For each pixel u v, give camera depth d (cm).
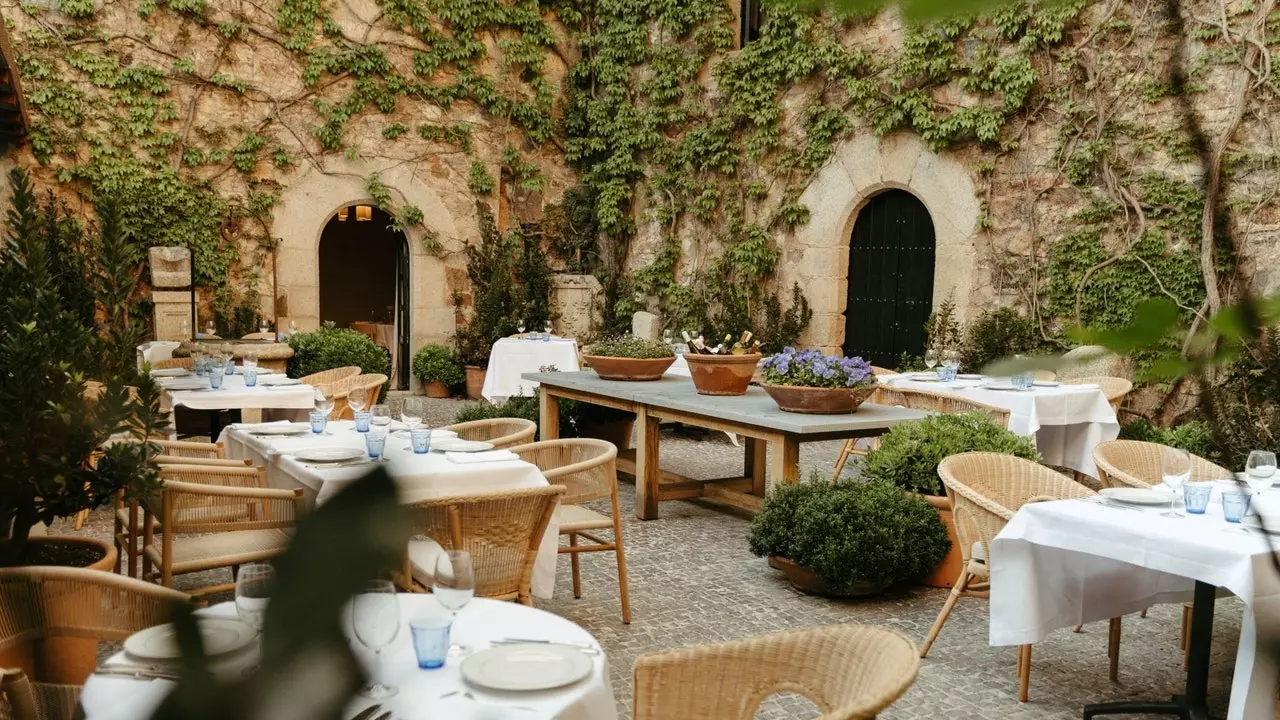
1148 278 901
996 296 1007
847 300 1164
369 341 1136
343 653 22
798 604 471
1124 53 912
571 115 1381
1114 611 365
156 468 306
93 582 241
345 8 1240
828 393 532
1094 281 938
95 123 1102
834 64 1122
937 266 1054
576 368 1068
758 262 1212
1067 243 953
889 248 1123
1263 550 292
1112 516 333
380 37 1261
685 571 523
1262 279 825
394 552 22
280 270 1215
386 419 485
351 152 1242
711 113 1263
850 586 465
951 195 1035
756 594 486
